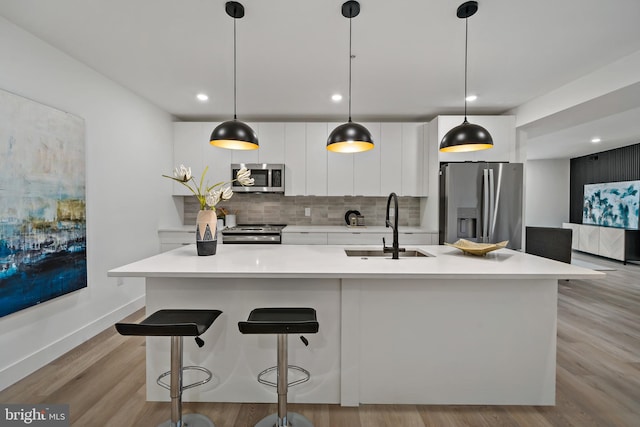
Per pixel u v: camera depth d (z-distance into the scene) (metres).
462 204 3.68
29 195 2.15
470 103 3.69
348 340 1.88
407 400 1.91
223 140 2.32
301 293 1.90
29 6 1.91
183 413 1.82
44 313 2.32
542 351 1.88
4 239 1.98
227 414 1.83
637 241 5.99
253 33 2.23
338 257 2.14
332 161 4.20
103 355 2.46
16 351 2.11
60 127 2.40
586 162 7.65
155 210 3.79
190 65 2.73
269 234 3.99
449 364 1.90
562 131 5.21
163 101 3.65
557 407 1.87
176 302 1.92
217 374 1.94
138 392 2.01
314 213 4.57
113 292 3.06
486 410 1.86
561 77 2.95
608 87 2.69
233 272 1.68
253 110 3.99
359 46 2.41
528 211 8.35
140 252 3.49
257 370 1.94
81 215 2.61
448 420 1.77
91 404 1.88
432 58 2.60
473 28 2.16
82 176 2.62
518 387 1.90
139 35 2.25
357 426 1.71
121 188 3.17
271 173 4.14
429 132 4.16
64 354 2.46
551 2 1.88
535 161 8.30
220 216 4.45
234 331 1.92
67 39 2.30
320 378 1.93
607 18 2.03
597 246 6.73
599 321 3.19
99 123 2.87
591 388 2.05
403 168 4.19
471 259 2.09
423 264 1.90
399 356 1.90
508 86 3.17
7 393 1.98
